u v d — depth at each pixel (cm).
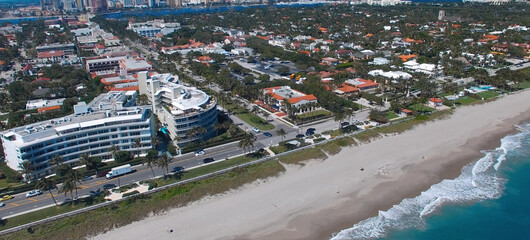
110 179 14325
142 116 16388
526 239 11262
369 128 18762
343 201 13025
